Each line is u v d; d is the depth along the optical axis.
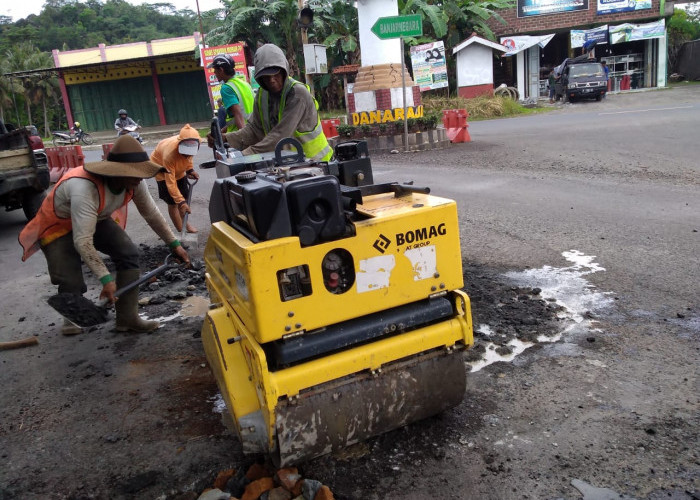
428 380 2.58
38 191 8.71
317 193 2.17
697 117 13.31
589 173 8.65
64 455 2.95
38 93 49.72
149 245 6.89
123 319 4.43
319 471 2.57
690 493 2.28
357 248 2.30
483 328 3.86
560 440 2.67
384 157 12.23
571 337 3.66
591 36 26.97
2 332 4.77
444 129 13.02
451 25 26.02
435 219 2.44
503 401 3.02
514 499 2.33
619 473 2.43
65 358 4.14
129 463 2.83
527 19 27.78
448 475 2.50
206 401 3.35
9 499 2.63
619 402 2.93
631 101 21.28
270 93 4.01
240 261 2.23
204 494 2.48
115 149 3.79
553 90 25.59
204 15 29.45
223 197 2.68
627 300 4.14
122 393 3.54
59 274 4.18
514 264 5.07
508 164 9.96
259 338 2.21
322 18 25.83
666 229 5.66
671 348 3.42
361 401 2.44
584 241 5.52
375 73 13.28
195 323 4.55
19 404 3.53
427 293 2.49
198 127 32.59
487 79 24.80
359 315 2.36
